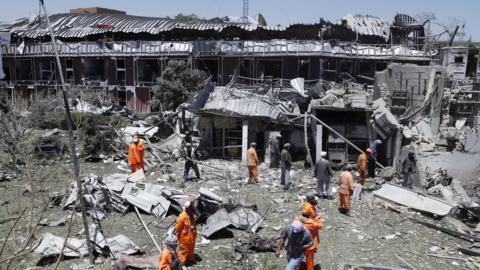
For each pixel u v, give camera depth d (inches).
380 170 829.2
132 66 1449.3
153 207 554.3
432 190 676.7
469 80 1360.7
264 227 517.3
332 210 580.4
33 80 1600.6
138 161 690.8
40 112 1115.9
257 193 656.4
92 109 1193.4
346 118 942.4
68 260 427.2
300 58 1252.5
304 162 879.1
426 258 450.9
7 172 749.9
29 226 287.7
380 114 837.8
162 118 1098.1
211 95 922.7
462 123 1131.3
